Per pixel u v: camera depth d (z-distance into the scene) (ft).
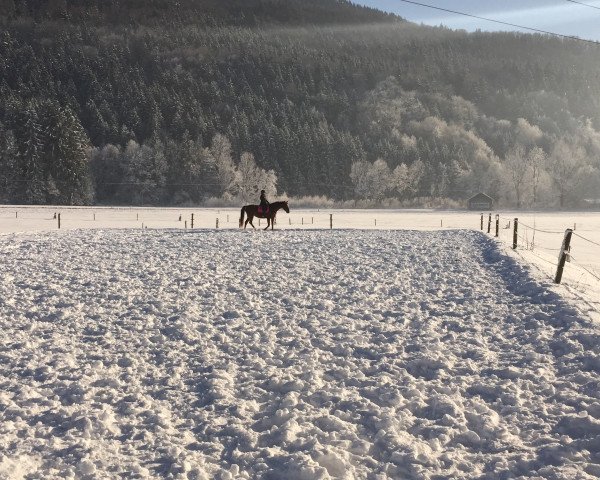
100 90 608.19
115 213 271.28
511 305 38.06
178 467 16.98
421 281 48.42
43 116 353.72
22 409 21.25
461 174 498.69
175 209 318.04
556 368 25.67
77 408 21.57
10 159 347.97
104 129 522.47
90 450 18.25
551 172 460.55
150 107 568.82
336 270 54.70
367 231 108.47
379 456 18.10
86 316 35.91
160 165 444.14
